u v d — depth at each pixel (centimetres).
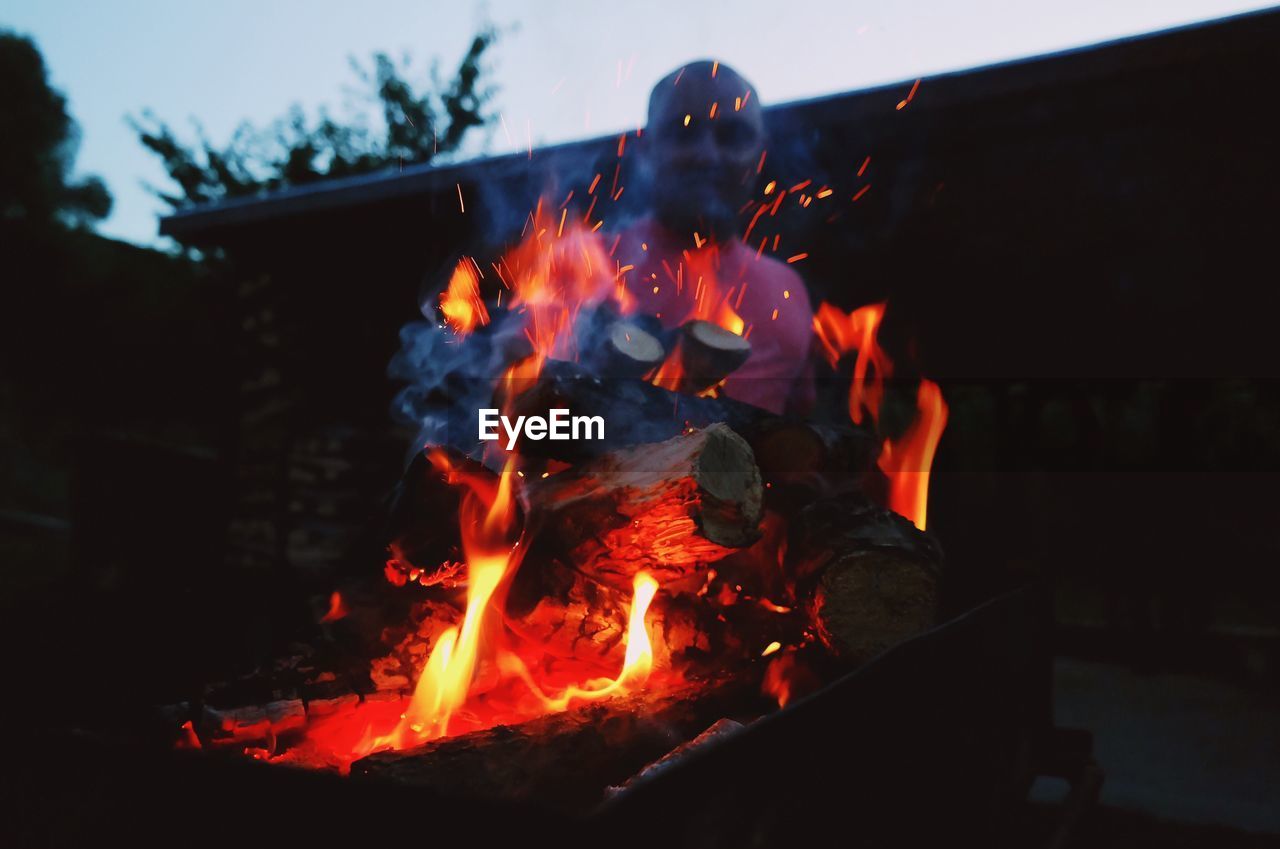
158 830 91
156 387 837
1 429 1274
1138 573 470
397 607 177
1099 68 286
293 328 535
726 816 86
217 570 471
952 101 305
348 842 81
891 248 357
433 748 129
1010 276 345
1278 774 289
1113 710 374
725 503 150
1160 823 245
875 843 117
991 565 240
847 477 199
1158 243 322
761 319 282
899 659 126
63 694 147
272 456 540
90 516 522
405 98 770
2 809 100
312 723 156
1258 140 302
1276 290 308
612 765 135
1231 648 441
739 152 268
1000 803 179
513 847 73
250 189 746
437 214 429
